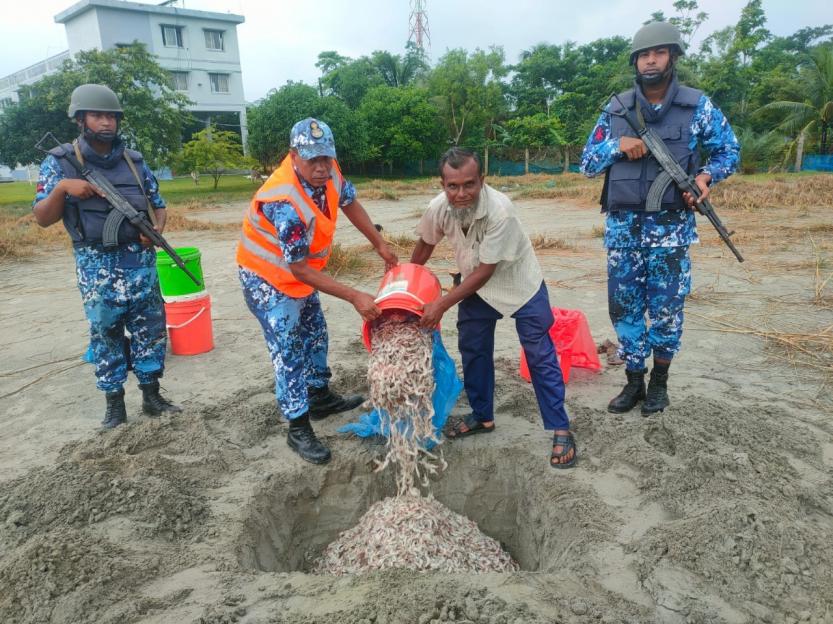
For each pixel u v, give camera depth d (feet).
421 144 144.77
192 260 17.84
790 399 14.10
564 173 131.13
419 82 171.12
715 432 11.73
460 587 8.00
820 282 24.59
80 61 96.17
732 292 23.53
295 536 11.73
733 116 131.54
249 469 11.87
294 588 8.38
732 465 10.42
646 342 13.39
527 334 11.40
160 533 9.71
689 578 8.33
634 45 11.66
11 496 10.23
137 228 12.69
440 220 11.45
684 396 14.30
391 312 11.87
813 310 20.86
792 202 52.90
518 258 11.11
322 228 11.19
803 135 107.34
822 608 7.75
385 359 11.12
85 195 12.01
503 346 18.39
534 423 13.42
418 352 11.21
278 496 11.45
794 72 139.03
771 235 36.55
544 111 162.61
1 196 106.93
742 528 8.83
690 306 21.80
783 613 7.73
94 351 13.10
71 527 9.55
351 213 12.93
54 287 29.43
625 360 13.46
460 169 9.85
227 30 149.79
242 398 14.90
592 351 15.99
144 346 13.57
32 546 8.61
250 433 13.05
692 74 128.88
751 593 8.02
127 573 8.59
